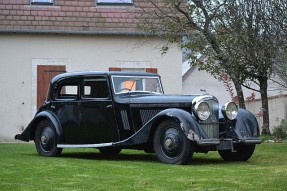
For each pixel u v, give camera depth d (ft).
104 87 30.83
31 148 40.65
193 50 48.34
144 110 29.58
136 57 56.03
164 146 27.78
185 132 26.81
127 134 29.94
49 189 19.54
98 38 55.72
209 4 47.80
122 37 55.98
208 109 27.94
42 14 55.31
